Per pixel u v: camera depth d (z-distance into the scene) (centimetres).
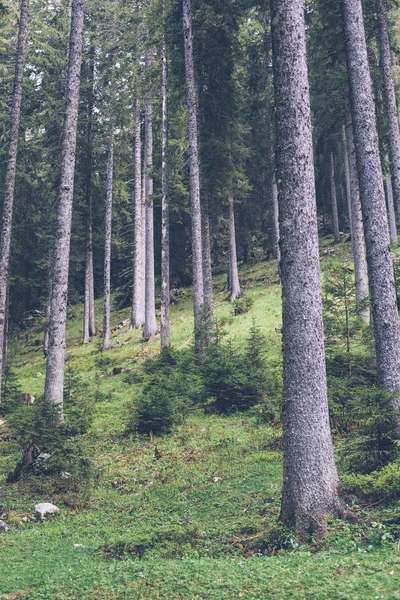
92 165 3981
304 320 877
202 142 2689
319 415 858
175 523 1020
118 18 3412
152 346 3188
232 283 3681
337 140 3662
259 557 758
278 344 2605
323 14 1908
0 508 1216
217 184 2744
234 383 1894
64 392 2203
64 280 1691
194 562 745
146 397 1784
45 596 695
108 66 3566
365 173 1272
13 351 4019
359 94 1298
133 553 877
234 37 2786
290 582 607
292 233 895
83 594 689
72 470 1348
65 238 1711
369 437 1042
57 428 1412
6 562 884
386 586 551
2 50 2947
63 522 1136
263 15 2848
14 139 2183
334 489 841
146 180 3484
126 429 1791
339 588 565
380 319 1211
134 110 3644
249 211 4603
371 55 2286
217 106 2781
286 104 920
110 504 1228
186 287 4522
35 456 1413
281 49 931
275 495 1066
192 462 1420
